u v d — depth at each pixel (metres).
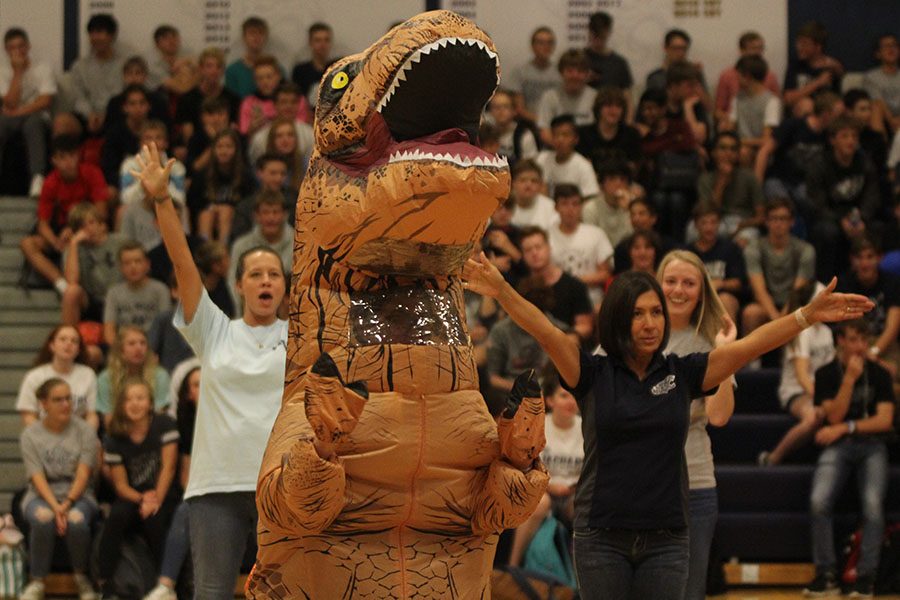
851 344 11.65
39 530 11.10
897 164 16.14
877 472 11.51
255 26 16.88
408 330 4.52
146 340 12.09
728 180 14.81
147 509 11.00
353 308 4.57
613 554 6.13
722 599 11.20
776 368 13.34
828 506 11.44
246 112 15.75
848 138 14.75
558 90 16.42
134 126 15.71
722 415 6.83
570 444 10.92
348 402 4.15
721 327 7.20
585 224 13.70
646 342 6.17
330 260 4.61
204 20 17.36
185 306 6.88
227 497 6.81
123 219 14.10
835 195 14.81
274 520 4.40
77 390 12.16
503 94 15.22
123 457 11.22
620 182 14.20
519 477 4.49
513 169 13.92
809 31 16.92
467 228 4.43
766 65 16.52
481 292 5.98
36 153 16.23
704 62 17.44
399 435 4.44
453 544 4.61
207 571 6.82
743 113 16.50
